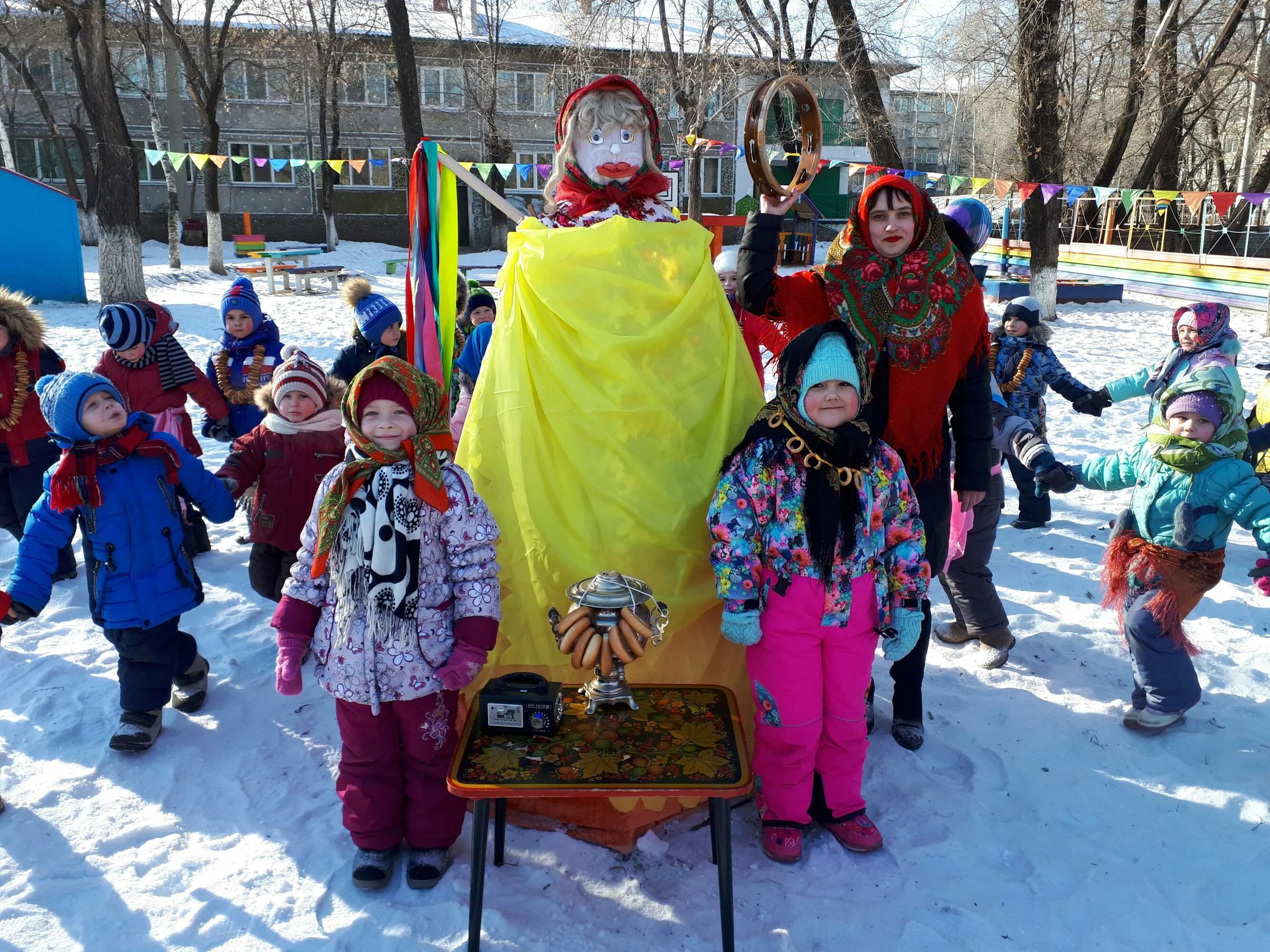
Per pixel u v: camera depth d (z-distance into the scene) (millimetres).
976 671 4148
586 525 2818
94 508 3297
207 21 23422
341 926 2602
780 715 2793
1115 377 10992
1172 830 3051
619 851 2924
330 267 19578
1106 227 22109
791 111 17625
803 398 2660
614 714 2645
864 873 2832
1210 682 4004
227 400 5543
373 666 2613
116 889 2742
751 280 3174
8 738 3541
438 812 2766
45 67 31328
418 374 2641
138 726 3469
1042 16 15008
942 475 3234
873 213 2967
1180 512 3406
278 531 4090
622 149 3010
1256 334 14586
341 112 32531
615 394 2811
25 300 4855
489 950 2500
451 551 2645
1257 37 18906
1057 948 2551
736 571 2664
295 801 3176
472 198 31641
